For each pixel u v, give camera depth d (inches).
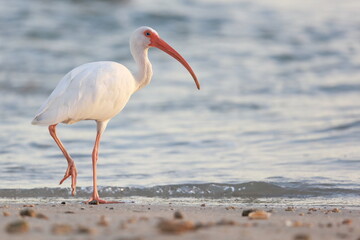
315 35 1336.1
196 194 447.2
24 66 1066.1
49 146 621.9
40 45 1204.5
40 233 250.1
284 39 1305.4
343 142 622.5
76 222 289.4
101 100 406.6
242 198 433.4
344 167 519.5
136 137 671.8
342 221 304.0
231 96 901.8
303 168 519.2
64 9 1423.5
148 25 1398.9
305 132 677.3
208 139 657.0
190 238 241.0
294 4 1615.4
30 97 908.0
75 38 1275.8
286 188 456.1
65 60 1123.3
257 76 1028.5
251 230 266.5
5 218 299.6
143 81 461.7
